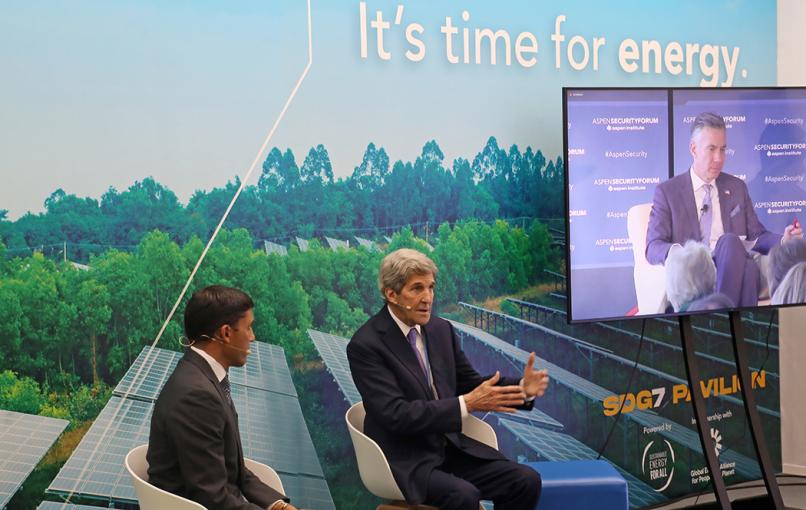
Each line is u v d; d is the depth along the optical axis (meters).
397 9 3.71
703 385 4.62
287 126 3.46
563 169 3.94
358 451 3.12
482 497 3.25
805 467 4.88
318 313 3.59
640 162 3.88
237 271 3.38
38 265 2.97
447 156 3.86
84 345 3.06
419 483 3.05
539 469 3.59
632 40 4.37
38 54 2.95
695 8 4.57
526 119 4.07
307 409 3.59
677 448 4.55
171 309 3.23
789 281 4.10
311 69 3.51
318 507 3.63
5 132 2.91
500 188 4.01
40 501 2.98
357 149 3.63
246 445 3.43
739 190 4.02
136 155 3.14
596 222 3.84
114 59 3.09
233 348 2.67
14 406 2.94
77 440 3.05
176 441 2.48
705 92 3.95
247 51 3.36
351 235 3.64
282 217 3.47
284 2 3.44
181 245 3.24
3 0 2.89
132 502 3.14
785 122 4.06
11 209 2.92
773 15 4.86
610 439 4.35
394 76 3.71
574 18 4.19
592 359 4.29
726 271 4.02
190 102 3.24
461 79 3.88
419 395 3.17
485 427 3.35
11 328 2.93
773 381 4.88
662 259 3.94
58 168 3.00
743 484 4.75
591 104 3.79
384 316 3.25
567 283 3.81
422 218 3.81
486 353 4.00
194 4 3.24
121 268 3.12
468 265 3.94
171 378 2.60
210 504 2.46
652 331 4.46
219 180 3.32
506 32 4.00
